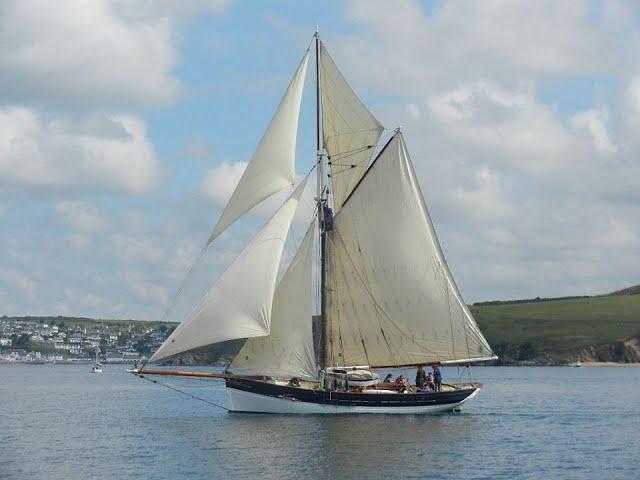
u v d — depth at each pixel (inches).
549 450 2210.9
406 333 2746.1
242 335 2496.3
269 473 1866.4
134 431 2652.6
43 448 2299.5
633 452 2192.4
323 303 2748.5
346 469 1905.8
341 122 2765.7
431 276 2736.2
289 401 2667.3
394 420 2630.4
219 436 2341.3
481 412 3275.1
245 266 2522.1
